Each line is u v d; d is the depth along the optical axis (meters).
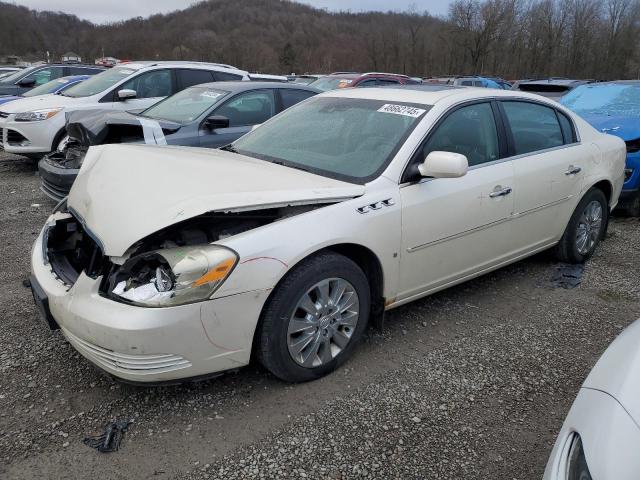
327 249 2.98
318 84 13.96
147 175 3.06
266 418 2.76
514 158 4.03
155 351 2.49
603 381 1.90
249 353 2.75
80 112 6.49
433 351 3.42
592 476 1.60
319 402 2.89
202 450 2.53
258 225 2.88
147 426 2.68
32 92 11.61
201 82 9.46
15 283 4.30
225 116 6.71
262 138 4.08
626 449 1.60
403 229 3.24
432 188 3.40
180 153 3.59
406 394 2.97
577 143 4.66
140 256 2.58
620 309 4.07
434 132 3.51
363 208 3.06
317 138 3.79
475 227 3.71
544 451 2.59
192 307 2.51
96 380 3.03
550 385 3.09
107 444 2.53
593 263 5.00
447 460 2.52
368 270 3.26
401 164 3.31
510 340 3.58
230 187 2.85
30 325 3.61
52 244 3.33
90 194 3.10
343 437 2.63
